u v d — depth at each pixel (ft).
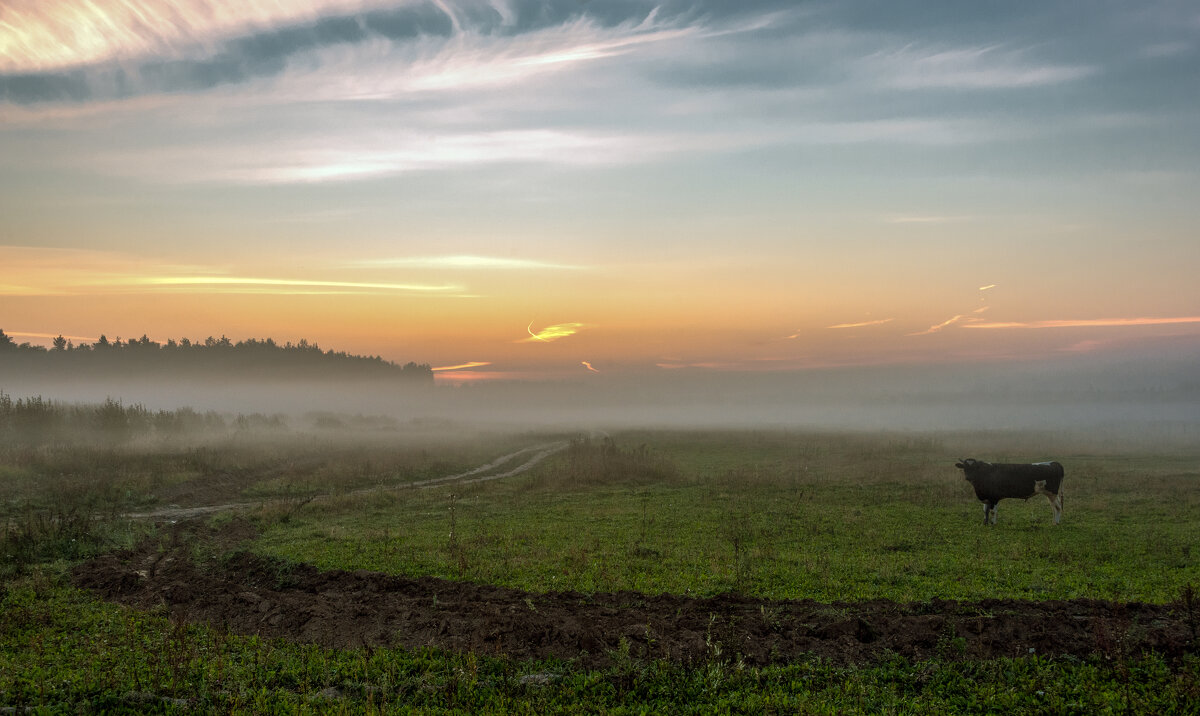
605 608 38.09
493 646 32.37
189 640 34.04
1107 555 52.95
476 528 67.97
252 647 33.50
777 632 33.78
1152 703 25.71
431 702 27.32
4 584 44.50
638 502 85.76
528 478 110.93
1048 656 30.14
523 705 26.50
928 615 36.37
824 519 70.74
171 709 26.23
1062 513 74.59
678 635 33.17
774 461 139.64
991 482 68.23
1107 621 33.14
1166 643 30.12
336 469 118.11
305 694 27.30
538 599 40.52
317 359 586.45
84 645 33.68
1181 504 79.30
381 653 31.81
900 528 65.72
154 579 47.52
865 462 132.16
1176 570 48.06
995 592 42.06
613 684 28.35
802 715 25.70
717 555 53.21
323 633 35.37
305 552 55.98
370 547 57.72
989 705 26.35
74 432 132.26
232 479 109.60
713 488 97.40
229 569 51.88
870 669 29.63
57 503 76.33
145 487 91.15
